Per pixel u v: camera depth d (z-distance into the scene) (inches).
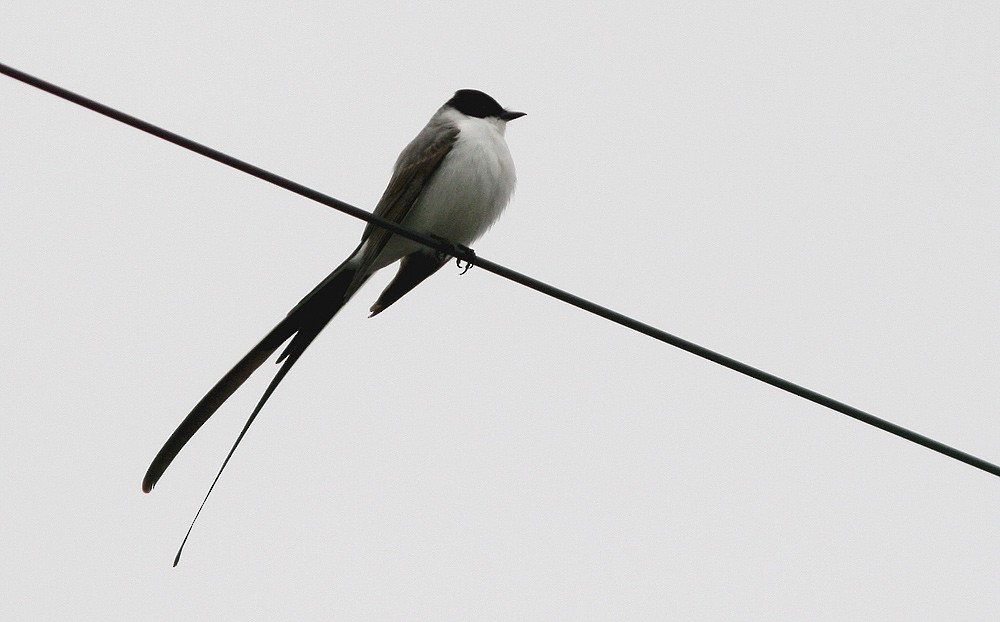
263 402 391.5
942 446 351.3
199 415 398.3
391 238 451.8
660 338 351.9
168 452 392.5
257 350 410.6
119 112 294.4
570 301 357.7
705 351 348.8
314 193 338.6
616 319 353.1
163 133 301.9
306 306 420.5
